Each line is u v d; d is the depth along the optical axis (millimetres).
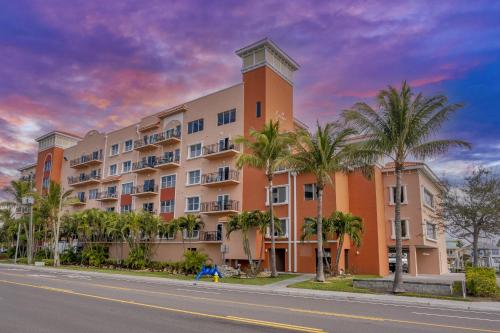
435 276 34875
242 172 38969
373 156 21812
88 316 11438
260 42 39125
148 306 13562
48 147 68250
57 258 46031
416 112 21266
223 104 41656
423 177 36781
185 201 43250
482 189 26344
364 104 21797
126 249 48438
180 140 45344
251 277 29453
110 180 53562
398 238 20984
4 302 14336
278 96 40156
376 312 13805
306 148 27156
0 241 70500
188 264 32812
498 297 18969
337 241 32312
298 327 10188
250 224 31859
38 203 54156
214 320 10961
